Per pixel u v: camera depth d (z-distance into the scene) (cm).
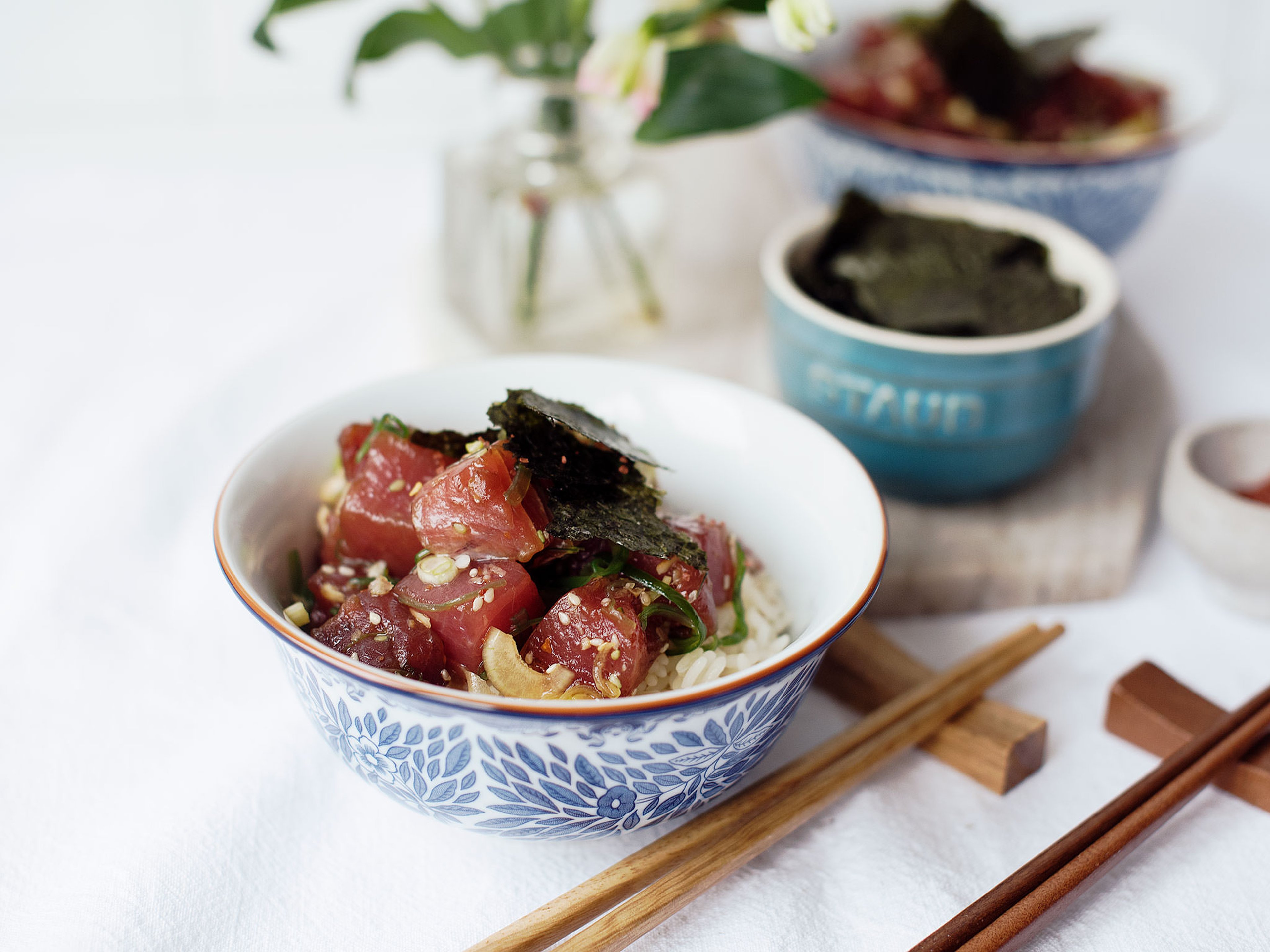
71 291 60
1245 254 64
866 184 57
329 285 61
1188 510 44
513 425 38
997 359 44
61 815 39
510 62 50
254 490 38
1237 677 43
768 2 47
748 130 49
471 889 37
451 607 36
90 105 75
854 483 39
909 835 39
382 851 38
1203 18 79
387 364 54
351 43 75
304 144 73
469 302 53
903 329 46
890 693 41
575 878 38
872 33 62
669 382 42
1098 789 40
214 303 59
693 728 35
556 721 34
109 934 36
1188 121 58
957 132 57
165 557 45
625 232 52
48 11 72
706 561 37
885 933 37
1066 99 58
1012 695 43
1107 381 53
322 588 38
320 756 40
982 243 48
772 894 37
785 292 46
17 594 44
